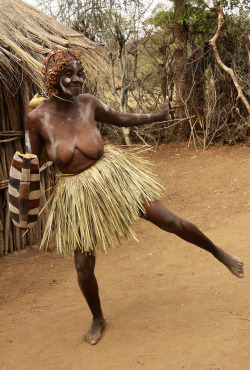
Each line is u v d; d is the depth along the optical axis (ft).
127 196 9.96
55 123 9.74
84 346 10.59
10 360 10.28
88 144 9.82
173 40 30.86
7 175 16.46
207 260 14.79
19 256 16.74
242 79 28.91
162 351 9.92
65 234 10.07
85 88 20.71
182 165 26.78
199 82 30.25
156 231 18.15
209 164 26.16
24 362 10.16
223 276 13.46
